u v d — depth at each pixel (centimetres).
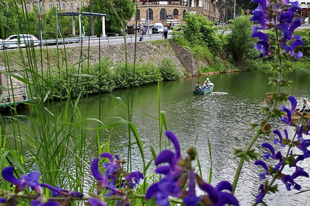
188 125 1477
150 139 1198
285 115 135
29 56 212
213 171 922
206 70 3566
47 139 211
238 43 3959
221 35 3966
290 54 124
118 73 2430
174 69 3023
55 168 195
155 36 3853
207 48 3719
